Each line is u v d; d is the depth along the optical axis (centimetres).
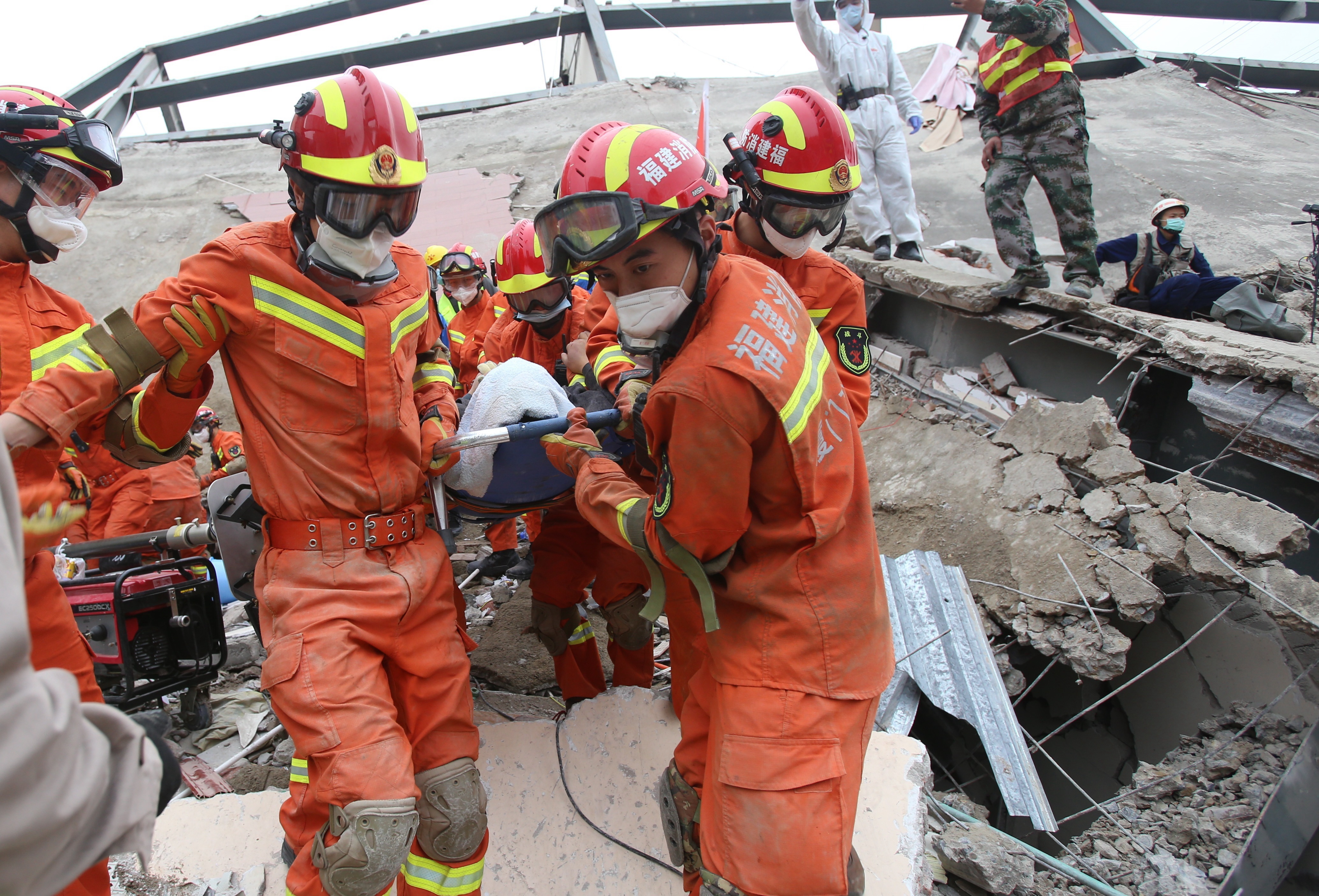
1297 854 345
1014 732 383
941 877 308
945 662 408
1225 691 432
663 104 1186
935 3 1289
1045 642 421
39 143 215
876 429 628
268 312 199
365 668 196
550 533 308
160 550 303
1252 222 770
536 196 1028
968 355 636
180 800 268
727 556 182
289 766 344
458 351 497
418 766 208
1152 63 1202
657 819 257
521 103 1231
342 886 181
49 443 184
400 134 190
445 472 240
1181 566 411
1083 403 495
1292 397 399
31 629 191
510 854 249
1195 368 446
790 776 172
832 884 170
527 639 419
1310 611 371
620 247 165
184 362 198
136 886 233
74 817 83
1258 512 400
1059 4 487
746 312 173
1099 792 467
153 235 1023
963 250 726
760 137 272
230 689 398
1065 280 534
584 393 268
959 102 1028
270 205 1038
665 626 452
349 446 209
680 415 166
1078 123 504
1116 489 450
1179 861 348
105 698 332
